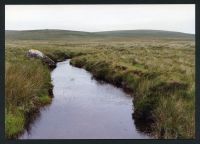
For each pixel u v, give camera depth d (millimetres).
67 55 29203
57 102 12500
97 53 28344
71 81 16766
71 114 11266
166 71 14461
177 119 9164
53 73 18750
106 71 17859
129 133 9906
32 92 11516
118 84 16000
